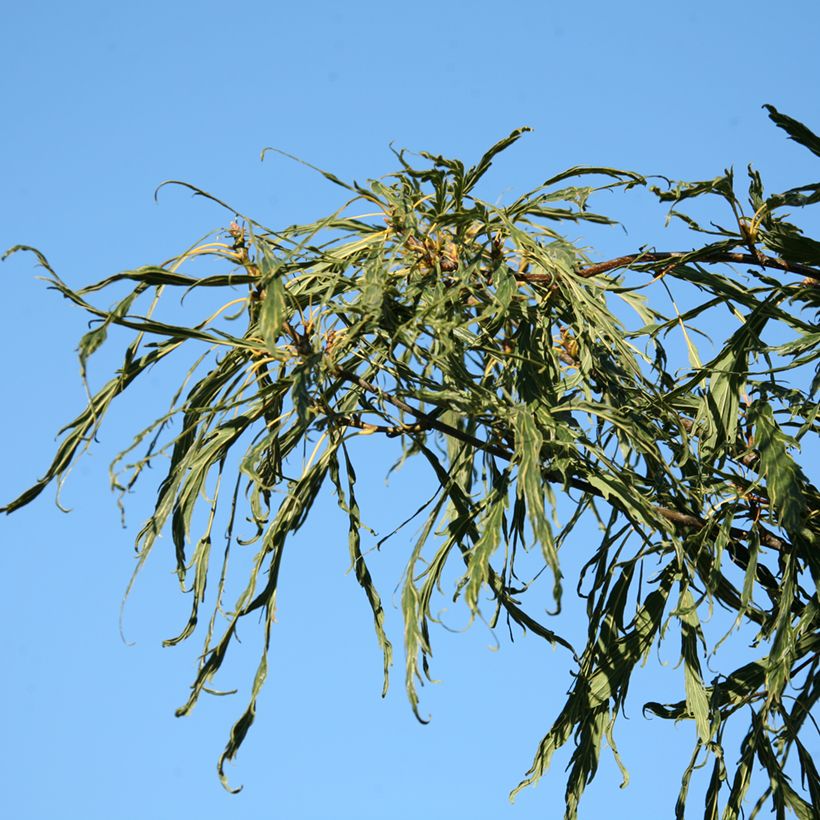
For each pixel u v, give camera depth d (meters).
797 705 5.88
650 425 5.82
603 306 5.70
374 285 5.26
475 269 5.45
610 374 6.04
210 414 5.49
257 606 5.40
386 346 5.47
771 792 5.83
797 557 5.90
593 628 6.09
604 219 5.93
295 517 5.50
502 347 5.91
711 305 6.24
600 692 6.06
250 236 5.07
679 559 5.48
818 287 5.90
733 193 5.79
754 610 6.12
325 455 5.59
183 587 5.45
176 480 5.43
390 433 5.53
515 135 5.46
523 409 5.20
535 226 5.78
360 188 5.51
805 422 5.74
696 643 6.05
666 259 6.00
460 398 5.31
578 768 6.02
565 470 5.33
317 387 5.16
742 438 6.11
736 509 5.91
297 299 5.37
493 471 6.12
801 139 5.63
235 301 5.25
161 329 5.17
